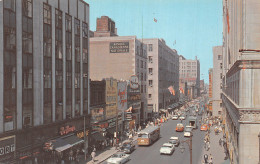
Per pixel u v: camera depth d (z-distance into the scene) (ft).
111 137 167.32
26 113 92.73
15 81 86.84
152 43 338.75
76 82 129.18
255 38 72.49
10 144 83.66
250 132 71.15
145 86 273.54
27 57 93.30
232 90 107.24
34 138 95.96
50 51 107.34
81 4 134.82
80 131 130.21
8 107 83.61
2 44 80.59
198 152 142.51
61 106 115.55
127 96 205.16
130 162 119.75
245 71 72.33
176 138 163.53
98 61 239.30
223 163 118.83
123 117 192.03
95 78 239.30
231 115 106.93
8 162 82.48
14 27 86.43
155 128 176.55
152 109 309.22
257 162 70.74
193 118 232.94
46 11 104.68
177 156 131.85
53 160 107.34
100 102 155.53
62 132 113.29
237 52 83.25
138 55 245.86
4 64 81.56
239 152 72.28
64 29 118.21
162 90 366.02
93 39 240.53
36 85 97.96
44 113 103.14
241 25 78.02
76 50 129.59
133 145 147.84
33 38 96.48
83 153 130.31
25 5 92.17
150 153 138.92
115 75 235.20
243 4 73.20
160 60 354.13
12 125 85.61
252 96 71.92
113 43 235.81
